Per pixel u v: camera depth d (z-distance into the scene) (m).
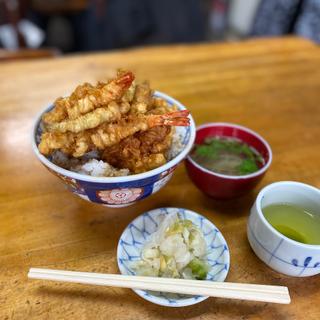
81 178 0.25
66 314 0.24
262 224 0.25
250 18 1.20
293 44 0.66
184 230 0.27
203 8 1.44
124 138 0.27
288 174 0.37
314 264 0.24
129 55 0.59
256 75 0.56
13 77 0.51
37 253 0.28
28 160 0.37
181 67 0.56
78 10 1.05
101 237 0.30
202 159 0.34
